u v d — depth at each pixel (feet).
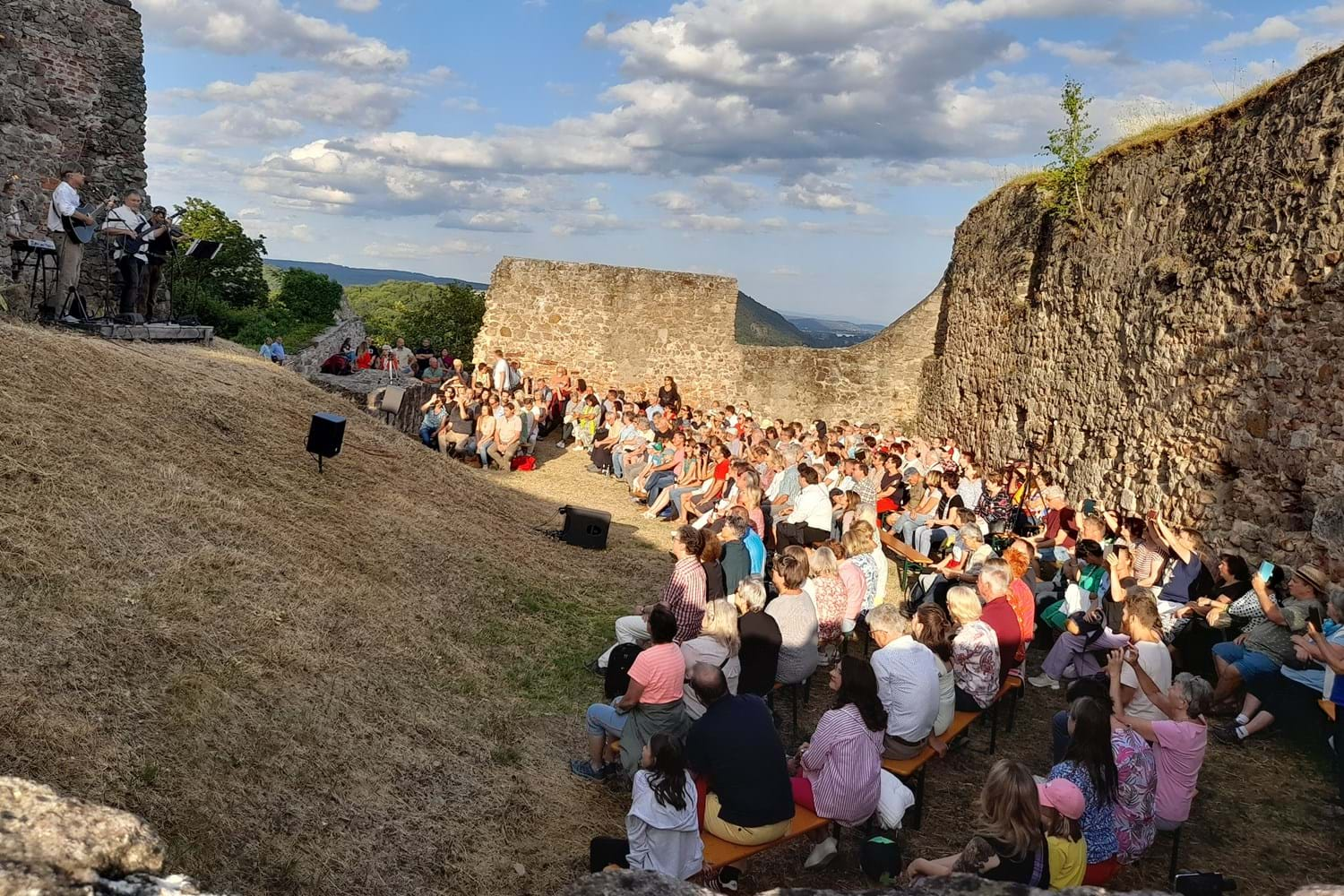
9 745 11.37
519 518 34.35
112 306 42.70
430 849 13.78
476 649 21.47
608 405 52.85
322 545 22.36
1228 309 28.37
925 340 63.00
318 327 110.22
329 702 16.06
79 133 44.57
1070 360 39.68
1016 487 38.29
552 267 64.08
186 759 12.95
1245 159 28.25
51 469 17.97
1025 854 12.27
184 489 20.44
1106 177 37.45
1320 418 24.16
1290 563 24.71
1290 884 15.17
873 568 25.35
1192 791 15.23
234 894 10.93
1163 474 31.40
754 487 30.19
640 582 30.12
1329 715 18.19
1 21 40.81
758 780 14.11
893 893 7.77
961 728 18.43
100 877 6.36
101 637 14.19
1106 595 24.40
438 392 51.62
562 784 16.74
